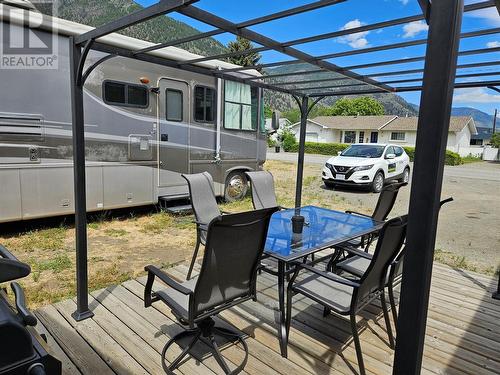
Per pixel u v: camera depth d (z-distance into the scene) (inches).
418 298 48.8
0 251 64.2
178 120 225.6
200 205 141.8
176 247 175.9
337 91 180.2
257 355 87.4
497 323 105.3
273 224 129.3
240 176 275.1
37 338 56.9
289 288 92.5
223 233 73.3
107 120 191.9
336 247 109.9
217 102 245.6
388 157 384.5
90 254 162.4
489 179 520.7
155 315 103.8
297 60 121.2
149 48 106.5
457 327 102.7
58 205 178.7
